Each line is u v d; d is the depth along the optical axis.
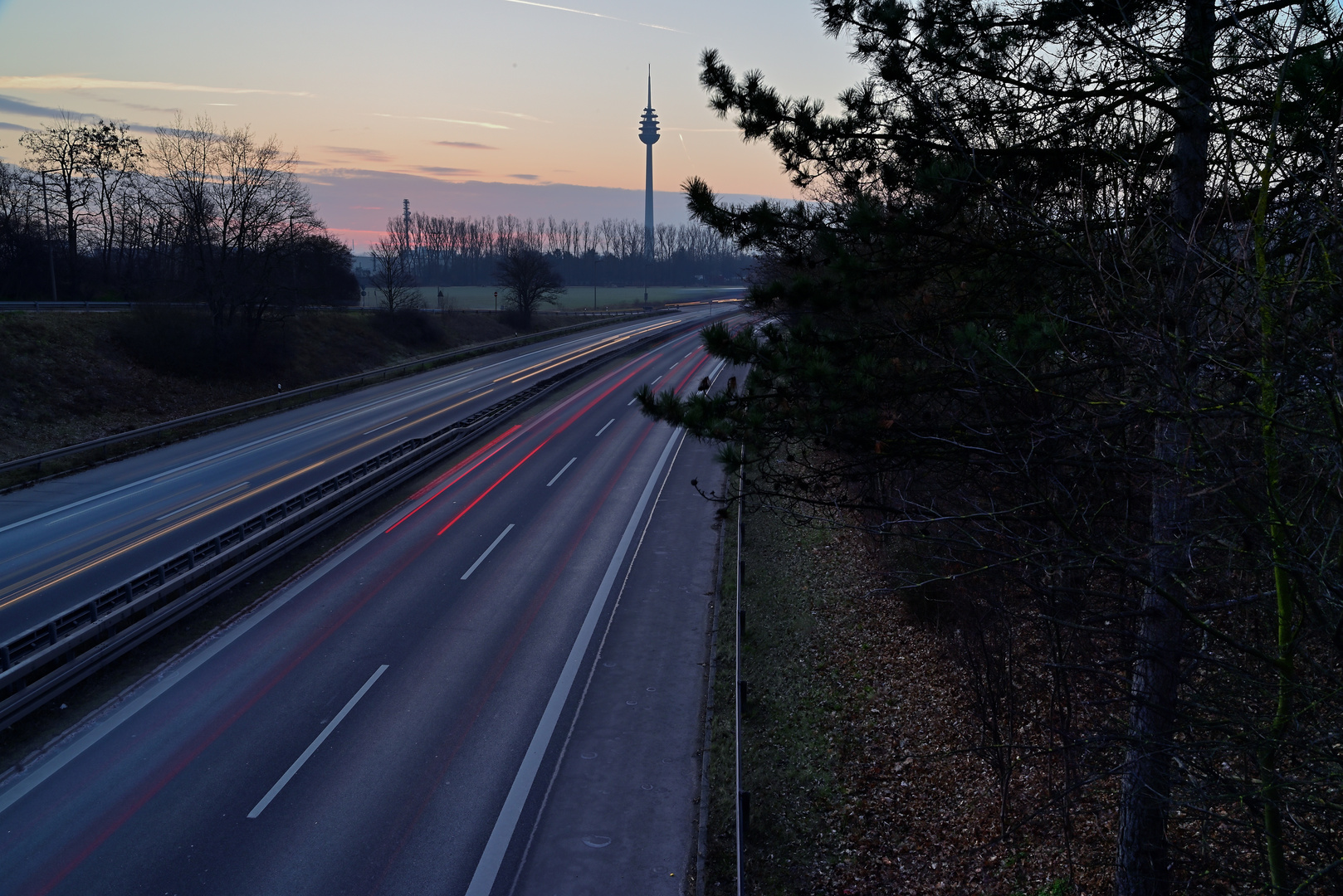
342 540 24.41
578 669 16.97
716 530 26.14
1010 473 7.95
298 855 11.25
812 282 8.60
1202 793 7.14
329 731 14.34
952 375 8.43
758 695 16.41
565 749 14.09
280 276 60.78
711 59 9.34
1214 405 6.15
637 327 97.69
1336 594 5.57
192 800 12.38
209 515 26.38
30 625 18.20
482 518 27.06
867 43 9.22
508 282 96.19
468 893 10.72
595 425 42.84
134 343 48.50
